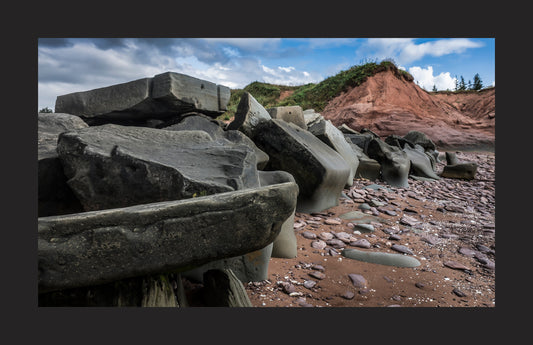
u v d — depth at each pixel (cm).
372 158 742
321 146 518
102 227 164
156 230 170
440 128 1571
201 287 241
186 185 241
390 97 1823
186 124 495
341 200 530
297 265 291
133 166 248
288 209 192
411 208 516
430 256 332
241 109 487
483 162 1102
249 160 300
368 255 311
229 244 181
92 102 501
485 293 253
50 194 263
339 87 2042
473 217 492
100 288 178
